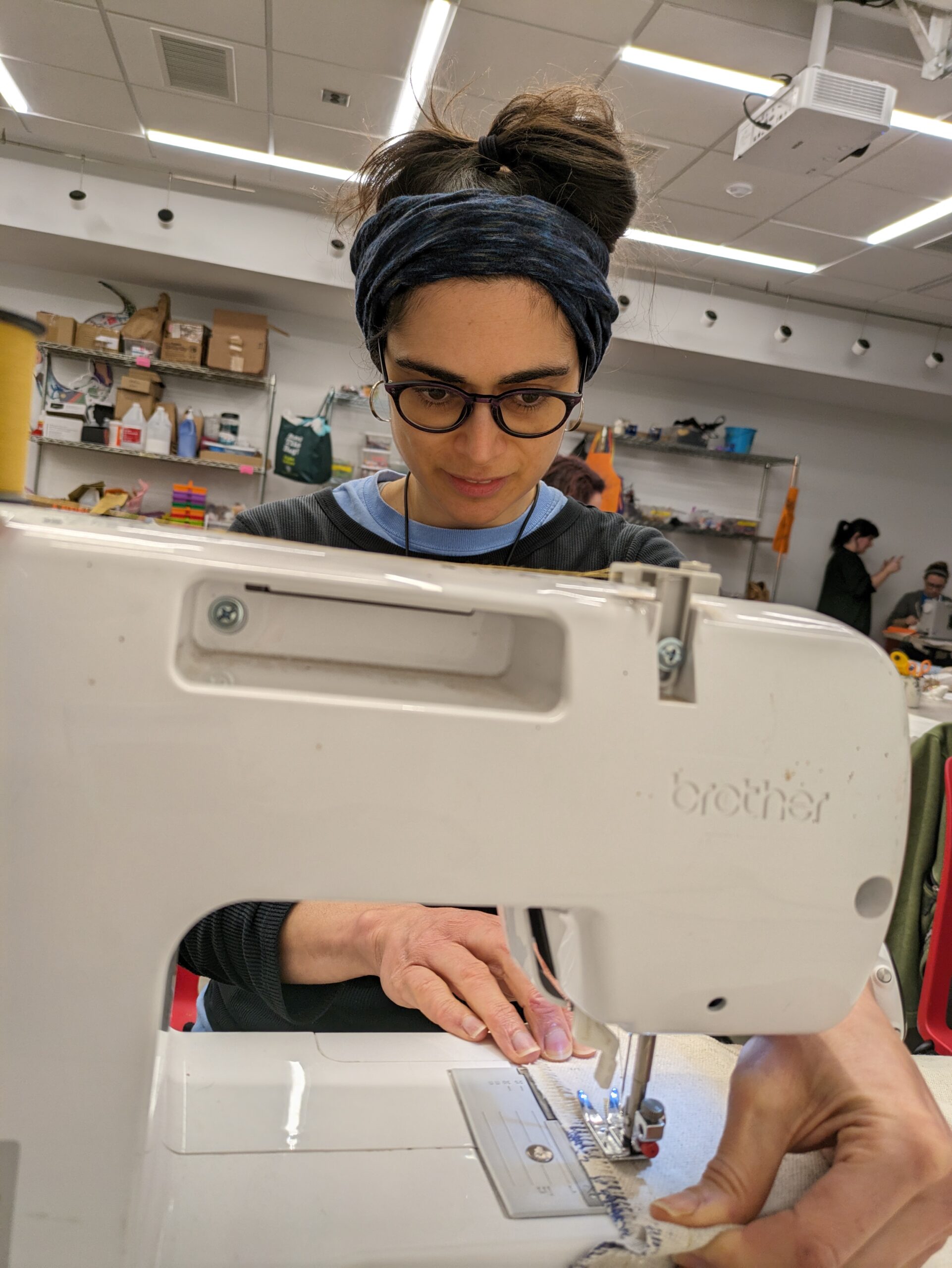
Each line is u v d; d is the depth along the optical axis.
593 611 0.42
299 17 3.40
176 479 5.94
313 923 0.71
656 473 6.93
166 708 0.37
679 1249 0.43
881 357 6.31
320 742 0.39
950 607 7.14
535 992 0.67
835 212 4.61
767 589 6.92
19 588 0.36
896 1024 0.72
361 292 0.75
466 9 3.24
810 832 0.45
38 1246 0.39
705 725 0.43
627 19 3.23
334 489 1.08
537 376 0.68
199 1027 0.86
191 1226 0.43
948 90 3.50
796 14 3.19
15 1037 0.38
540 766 0.41
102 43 3.73
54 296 5.75
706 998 0.46
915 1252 0.43
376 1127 0.52
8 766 0.36
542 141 0.72
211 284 5.68
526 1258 0.43
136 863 0.38
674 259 5.48
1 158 4.95
